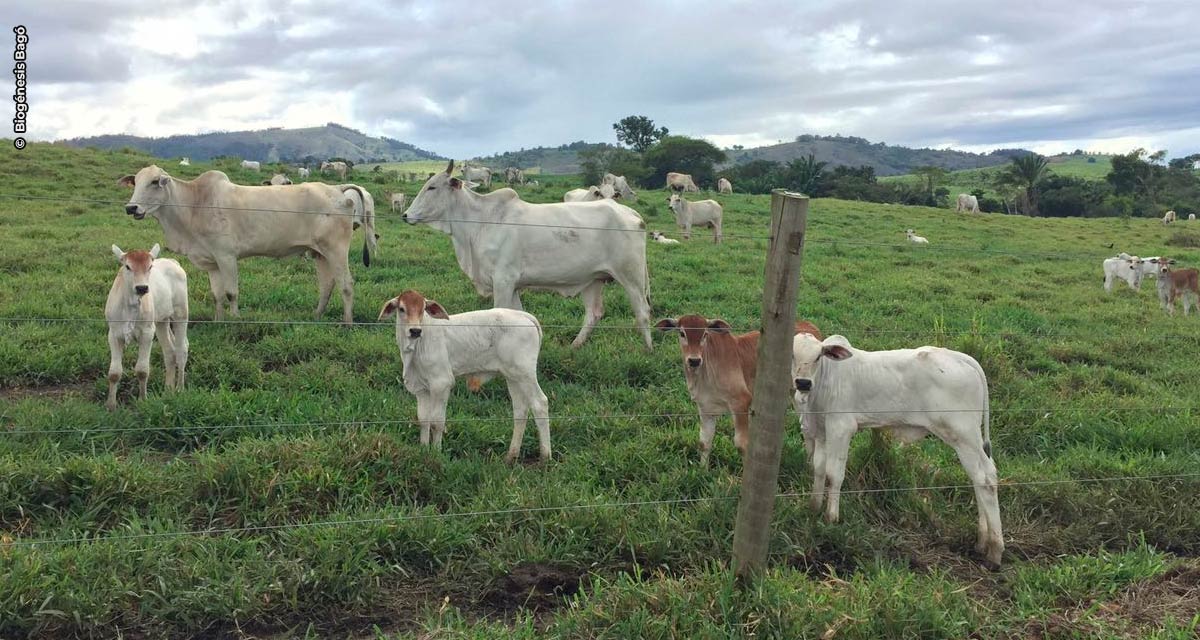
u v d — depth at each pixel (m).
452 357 6.53
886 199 60.53
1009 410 7.75
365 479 5.49
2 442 5.78
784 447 6.54
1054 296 16.14
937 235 28.67
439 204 9.75
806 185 60.19
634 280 9.88
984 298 15.45
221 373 7.69
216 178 9.84
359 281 12.98
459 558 4.88
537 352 6.70
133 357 8.11
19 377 7.50
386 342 8.82
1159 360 10.62
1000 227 33.25
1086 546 5.54
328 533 4.79
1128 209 57.66
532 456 6.85
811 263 18.23
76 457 5.48
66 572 4.31
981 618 4.44
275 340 8.62
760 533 4.36
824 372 5.61
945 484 6.13
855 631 4.09
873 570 5.00
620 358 8.95
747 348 6.40
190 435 6.42
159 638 4.12
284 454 5.55
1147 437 7.26
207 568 4.45
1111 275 18.45
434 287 12.55
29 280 10.93
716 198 39.72
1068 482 6.10
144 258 6.83
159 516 5.00
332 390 7.61
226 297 10.33
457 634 4.08
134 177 9.77
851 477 6.09
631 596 4.29
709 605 4.23
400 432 6.66
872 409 5.56
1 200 19.67
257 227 9.97
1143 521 5.75
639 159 69.69
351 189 10.56
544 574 4.81
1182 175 73.50
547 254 9.58
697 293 13.72
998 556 5.28
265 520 5.05
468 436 6.79
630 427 7.09
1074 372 9.62
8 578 4.13
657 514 5.31
